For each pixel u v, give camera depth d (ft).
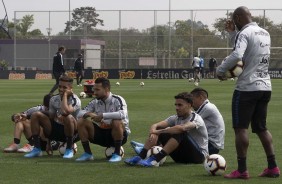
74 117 47.44
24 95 129.59
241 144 37.65
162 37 269.03
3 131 65.36
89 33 273.54
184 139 42.39
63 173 39.99
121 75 257.34
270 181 37.45
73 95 47.37
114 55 271.69
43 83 204.85
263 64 37.45
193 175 39.22
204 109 45.01
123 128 45.39
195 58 201.46
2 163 44.21
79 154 49.24
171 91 144.87
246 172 38.01
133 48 270.26
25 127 50.44
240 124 37.55
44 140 49.29
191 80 212.64
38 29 284.20
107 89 45.75
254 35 37.14
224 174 39.22
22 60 281.13
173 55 268.82
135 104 101.76
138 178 38.17
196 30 267.39
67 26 275.59
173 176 38.83
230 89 152.66
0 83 205.46
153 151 42.57
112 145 46.24
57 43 276.82
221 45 265.54
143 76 257.14
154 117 80.12
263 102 38.14
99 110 46.14
